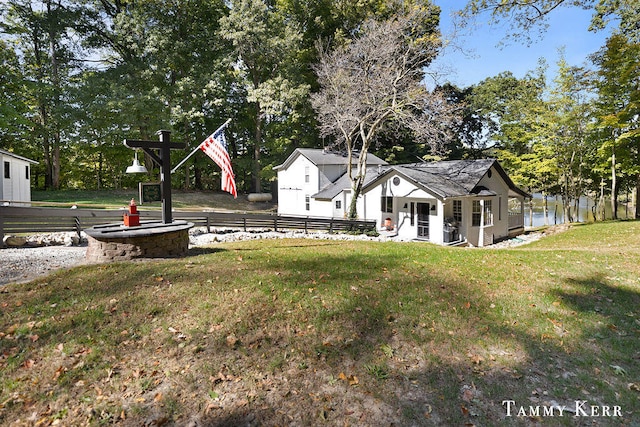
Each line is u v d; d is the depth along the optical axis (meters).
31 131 28.33
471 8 12.20
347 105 20.34
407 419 3.40
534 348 4.61
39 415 3.37
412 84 18.80
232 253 9.48
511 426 3.34
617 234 15.80
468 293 6.35
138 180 38.41
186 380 3.84
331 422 3.36
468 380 3.98
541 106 24.41
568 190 26.97
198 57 32.59
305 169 27.98
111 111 25.70
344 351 4.42
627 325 5.27
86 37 29.75
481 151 41.25
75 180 37.31
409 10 22.56
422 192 17.67
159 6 29.95
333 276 7.08
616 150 21.28
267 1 35.31
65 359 4.14
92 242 8.45
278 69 32.66
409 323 5.12
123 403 3.54
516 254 10.02
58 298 5.68
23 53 28.94
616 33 19.47
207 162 36.94
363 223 19.39
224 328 4.80
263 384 3.82
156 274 6.84
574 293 6.46
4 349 4.29
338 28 34.00
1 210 11.65
